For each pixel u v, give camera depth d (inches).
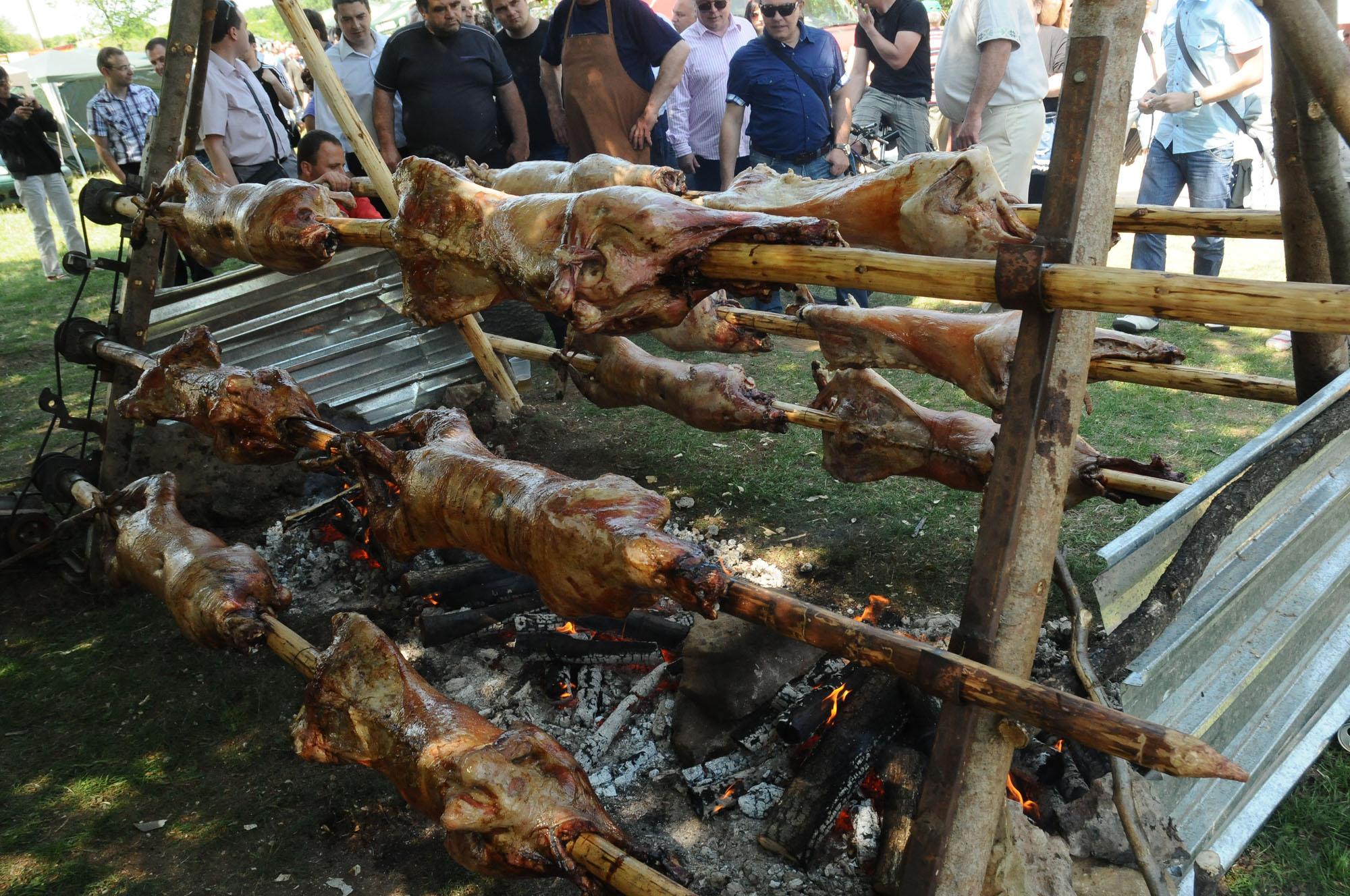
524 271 94.8
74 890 120.6
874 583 169.0
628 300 87.2
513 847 87.0
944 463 140.3
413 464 115.5
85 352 182.2
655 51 269.9
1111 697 94.5
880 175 106.4
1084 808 104.1
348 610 172.1
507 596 159.2
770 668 130.3
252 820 129.7
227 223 133.7
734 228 82.1
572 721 139.0
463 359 238.8
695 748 127.8
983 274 70.5
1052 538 81.6
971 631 78.8
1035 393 74.3
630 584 88.4
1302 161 116.5
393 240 110.9
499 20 293.4
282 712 151.2
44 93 716.0
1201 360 250.5
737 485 206.7
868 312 132.3
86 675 164.2
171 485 151.8
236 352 208.2
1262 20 258.5
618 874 83.2
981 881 81.6
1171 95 265.4
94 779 139.6
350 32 281.4
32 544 187.0
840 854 113.4
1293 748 124.6
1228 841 113.0
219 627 120.8
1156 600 95.7
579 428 241.0
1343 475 125.6
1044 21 315.0
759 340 155.7
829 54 303.1
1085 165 72.9
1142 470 127.0
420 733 97.4
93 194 175.2
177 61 165.3
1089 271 66.9
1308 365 131.0
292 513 188.2
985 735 78.3
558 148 307.3
